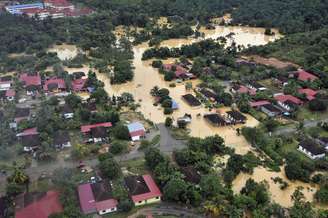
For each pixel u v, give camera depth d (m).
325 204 101.56
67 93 168.62
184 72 190.12
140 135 132.00
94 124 139.62
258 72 186.12
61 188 102.88
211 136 129.12
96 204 98.00
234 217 91.81
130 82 185.62
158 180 105.31
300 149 124.56
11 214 94.62
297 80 175.75
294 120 144.62
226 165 115.50
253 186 102.19
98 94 160.25
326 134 134.12
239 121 143.25
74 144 129.00
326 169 115.38
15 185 103.06
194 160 115.69
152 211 98.12
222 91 166.88
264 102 155.62
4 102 159.12
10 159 121.25
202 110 154.50
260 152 124.62
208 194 100.56
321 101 150.62
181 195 99.56
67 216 90.50
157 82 185.12
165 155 120.56
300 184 110.38
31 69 196.88
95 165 117.69
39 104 157.62
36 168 116.25
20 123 138.88
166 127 140.75
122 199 99.44
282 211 95.75
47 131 132.62
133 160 120.06
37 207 94.69
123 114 150.75
